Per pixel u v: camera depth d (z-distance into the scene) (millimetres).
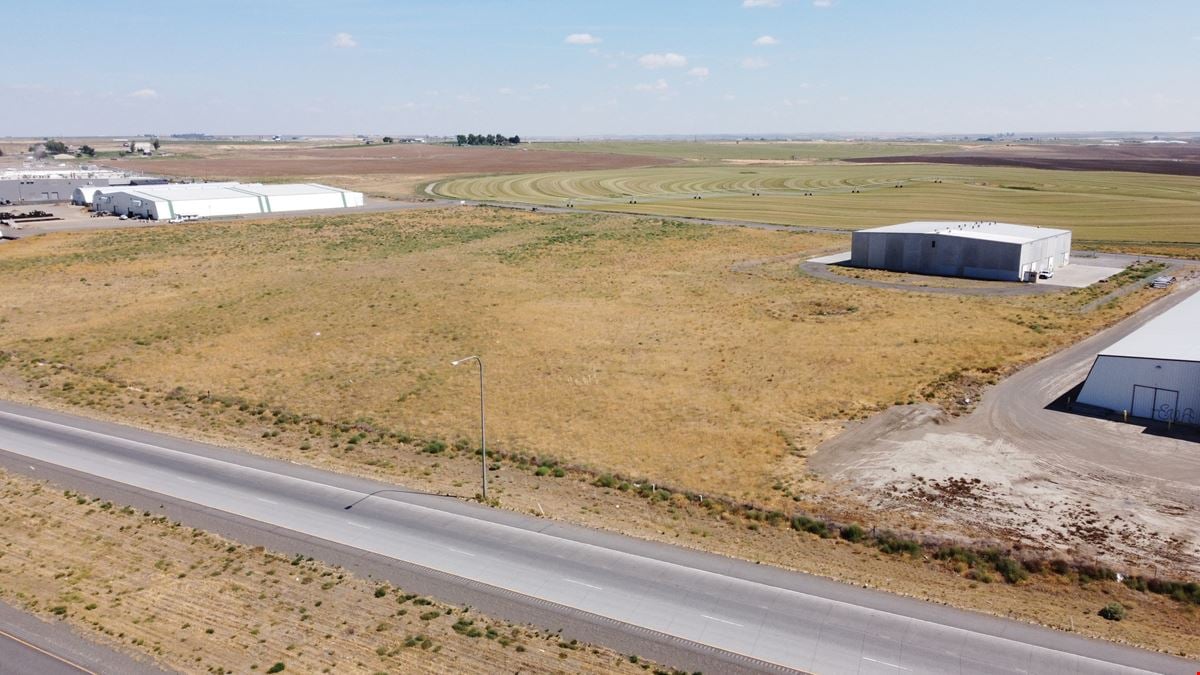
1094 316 81125
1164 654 31781
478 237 143750
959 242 101875
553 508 45531
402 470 51281
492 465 52031
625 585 36969
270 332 84750
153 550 40875
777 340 77188
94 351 78938
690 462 51625
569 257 123875
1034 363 67500
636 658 31797
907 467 49375
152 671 31125
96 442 56062
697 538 41938
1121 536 40594
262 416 61844
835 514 43906
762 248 128250
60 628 34031
